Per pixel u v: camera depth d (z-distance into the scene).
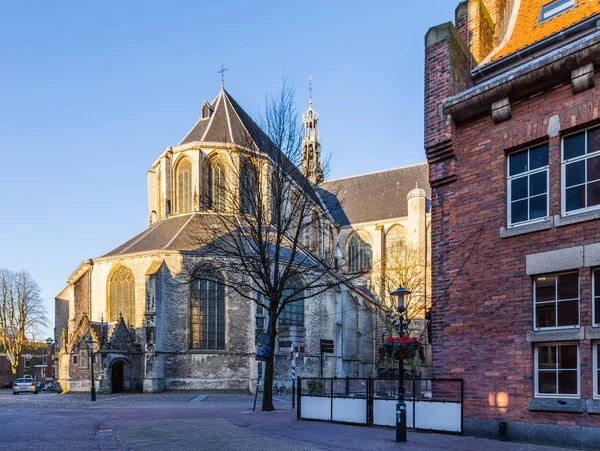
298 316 43.16
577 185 11.89
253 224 27.75
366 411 16.36
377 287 56.62
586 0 14.13
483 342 13.08
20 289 66.00
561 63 12.02
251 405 27.78
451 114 14.34
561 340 11.55
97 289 44.16
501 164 13.35
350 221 64.94
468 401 13.25
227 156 46.19
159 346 39.34
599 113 11.45
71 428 16.64
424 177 65.19
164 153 48.47
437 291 14.41
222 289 40.78
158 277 40.03
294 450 11.96
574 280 11.63
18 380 47.28
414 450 11.45
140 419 19.47
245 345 39.91
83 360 40.78
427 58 15.39
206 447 12.60
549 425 11.48
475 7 16.56
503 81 13.10
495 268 13.08
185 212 48.06
